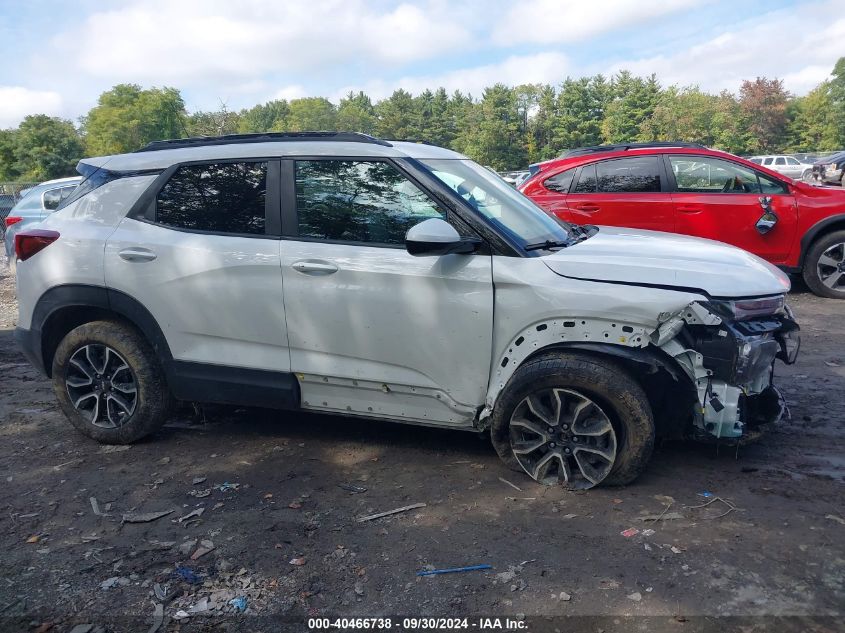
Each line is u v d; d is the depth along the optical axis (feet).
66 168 267.80
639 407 11.11
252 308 13.03
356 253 12.44
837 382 16.94
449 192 12.23
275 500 12.01
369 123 391.24
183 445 14.61
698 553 9.89
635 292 11.06
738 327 11.30
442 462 13.32
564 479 11.87
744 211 26.20
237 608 9.09
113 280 13.67
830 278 26.73
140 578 9.78
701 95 230.27
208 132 186.50
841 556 9.70
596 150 28.45
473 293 11.79
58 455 14.25
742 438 12.01
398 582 9.53
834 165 84.33
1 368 21.48
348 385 12.91
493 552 10.15
